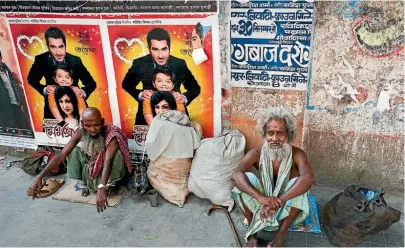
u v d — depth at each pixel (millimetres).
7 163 4578
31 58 4117
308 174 2904
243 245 3201
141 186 3850
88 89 4102
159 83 3871
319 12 3262
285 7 3279
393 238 3209
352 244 3129
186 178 3803
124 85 3982
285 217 2994
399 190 3680
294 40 3367
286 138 2986
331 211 3221
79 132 3742
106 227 3484
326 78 3455
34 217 3654
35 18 3883
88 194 3918
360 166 3691
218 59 3607
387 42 3207
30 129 4523
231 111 3797
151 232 3396
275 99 3633
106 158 3604
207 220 3500
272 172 3055
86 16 3734
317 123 3635
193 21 3504
